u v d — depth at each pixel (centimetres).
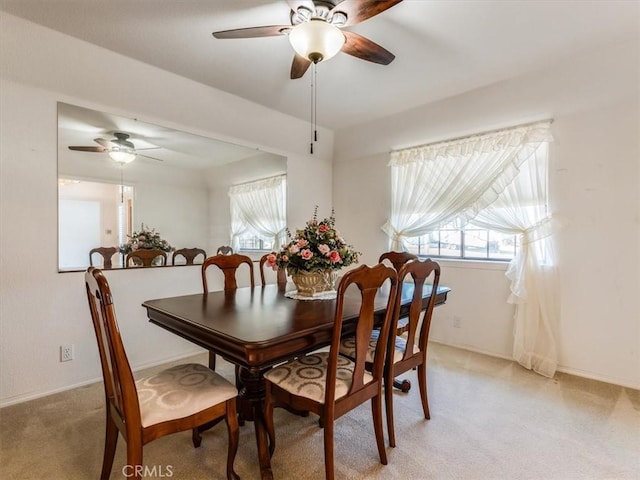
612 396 226
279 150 382
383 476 150
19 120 216
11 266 215
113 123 257
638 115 236
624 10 188
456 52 231
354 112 340
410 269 169
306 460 161
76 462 158
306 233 217
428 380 253
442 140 341
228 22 202
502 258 315
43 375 228
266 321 152
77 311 242
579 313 262
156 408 126
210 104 297
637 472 153
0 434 181
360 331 146
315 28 172
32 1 182
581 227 261
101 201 254
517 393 231
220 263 244
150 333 282
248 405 187
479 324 318
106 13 192
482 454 166
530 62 243
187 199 305
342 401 143
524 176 288
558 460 161
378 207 403
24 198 220
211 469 154
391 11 189
